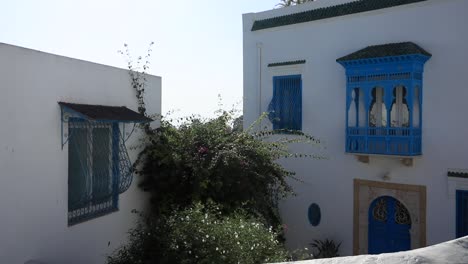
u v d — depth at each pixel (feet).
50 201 17.62
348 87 32.91
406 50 29.32
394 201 32.60
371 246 33.58
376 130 31.65
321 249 35.42
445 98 29.37
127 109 22.45
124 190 22.43
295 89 37.63
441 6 29.37
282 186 31.42
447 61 29.22
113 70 21.99
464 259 5.52
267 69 39.37
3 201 15.23
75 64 19.07
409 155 29.86
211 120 28.19
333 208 35.27
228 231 19.25
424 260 5.49
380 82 31.07
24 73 16.12
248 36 40.65
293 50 37.63
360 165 33.68
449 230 29.35
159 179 24.36
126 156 22.74
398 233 32.30
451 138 29.19
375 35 32.63
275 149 31.50
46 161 17.37
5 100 15.24
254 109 40.40
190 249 18.93
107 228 21.56
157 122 25.94
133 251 20.40
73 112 17.98
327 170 35.55
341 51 34.58
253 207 26.76
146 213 24.98
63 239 18.39
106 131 21.76
